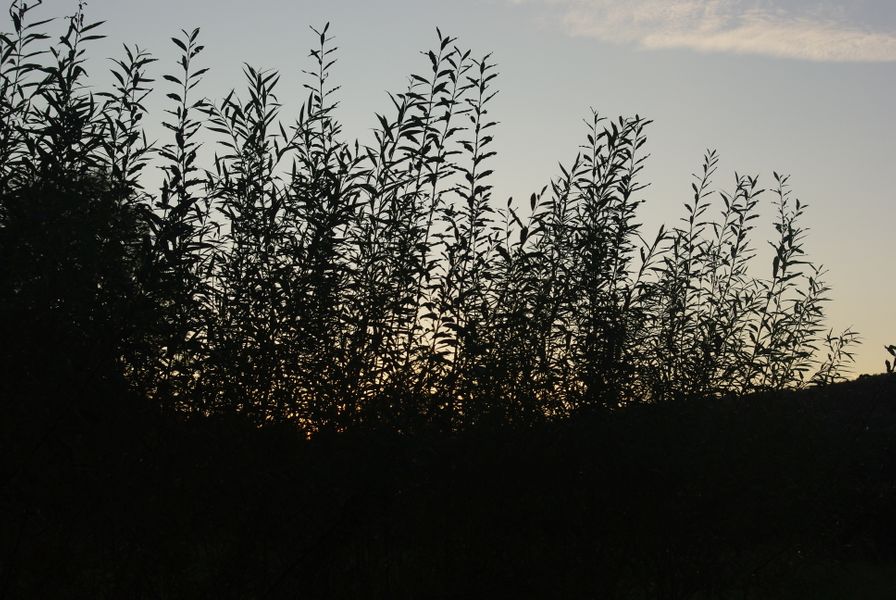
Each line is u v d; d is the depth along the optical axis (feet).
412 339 19.58
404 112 20.36
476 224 21.22
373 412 18.24
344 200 18.66
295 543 17.39
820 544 28.50
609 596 23.04
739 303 28.84
